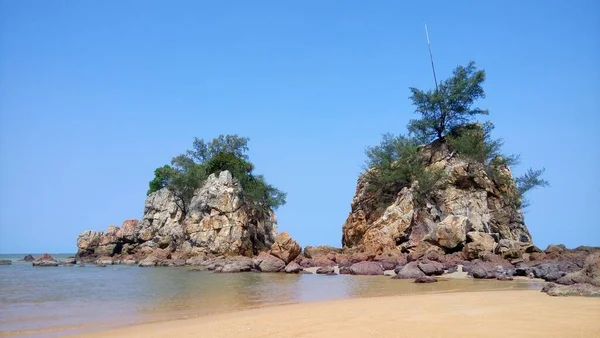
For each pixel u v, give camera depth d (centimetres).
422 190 6100
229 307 2086
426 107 7156
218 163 8700
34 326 1614
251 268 4997
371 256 5162
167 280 3778
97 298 2508
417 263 4012
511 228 6231
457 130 7088
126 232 9225
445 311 1659
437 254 4659
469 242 4888
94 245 9412
